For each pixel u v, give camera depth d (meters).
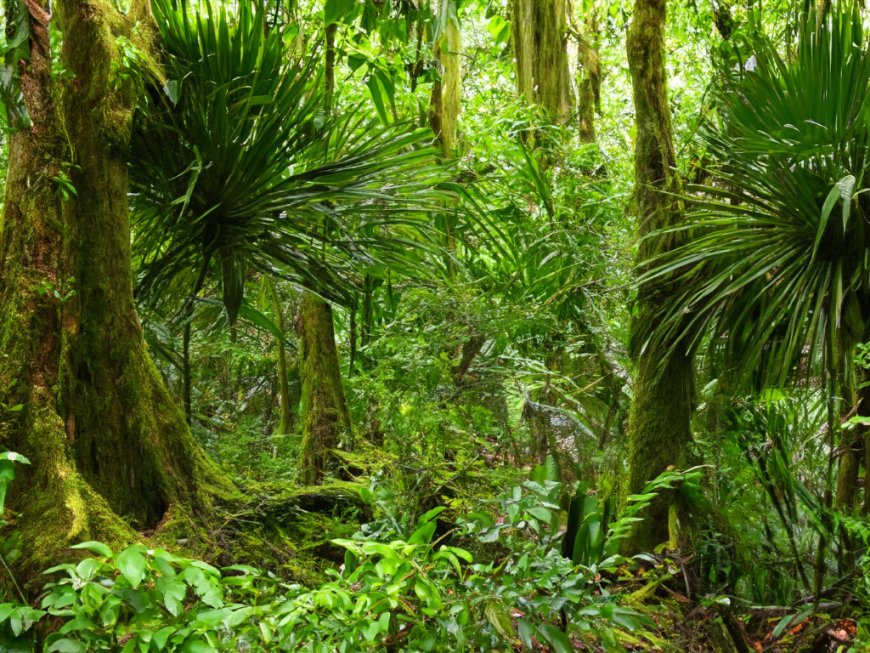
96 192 2.77
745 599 3.17
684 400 3.58
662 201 3.69
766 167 3.34
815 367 3.25
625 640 2.50
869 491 3.15
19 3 2.23
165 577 1.63
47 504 2.17
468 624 1.94
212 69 3.26
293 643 1.75
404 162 3.64
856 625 2.79
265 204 3.33
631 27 3.77
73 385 2.63
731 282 3.46
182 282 3.88
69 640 1.56
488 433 3.72
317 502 3.32
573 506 2.62
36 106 2.28
